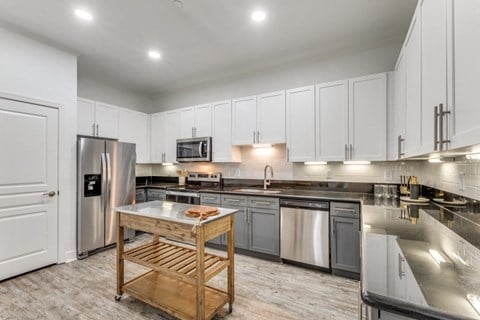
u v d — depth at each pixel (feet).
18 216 8.54
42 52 9.27
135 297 6.83
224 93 13.65
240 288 7.78
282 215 9.58
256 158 12.69
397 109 8.08
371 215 5.89
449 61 3.32
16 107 8.52
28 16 7.74
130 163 12.28
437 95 3.76
